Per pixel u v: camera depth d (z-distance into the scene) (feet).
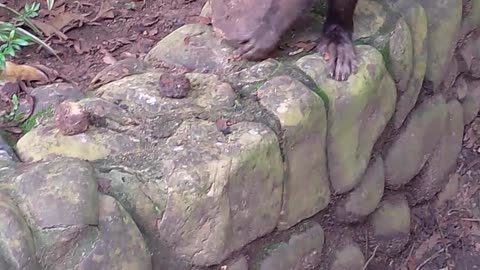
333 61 4.43
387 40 4.83
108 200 3.29
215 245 3.70
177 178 3.50
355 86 4.43
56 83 4.40
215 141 3.72
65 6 5.41
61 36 5.11
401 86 5.02
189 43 4.56
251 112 3.98
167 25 5.31
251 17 4.42
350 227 4.97
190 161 3.57
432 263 5.68
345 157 4.57
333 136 4.42
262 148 3.81
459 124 6.03
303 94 4.12
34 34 5.13
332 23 4.62
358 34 4.78
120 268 3.26
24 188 3.16
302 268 4.53
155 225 3.48
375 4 5.00
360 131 4.64
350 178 4.67
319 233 4.60
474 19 6.01
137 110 3.87
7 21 5.16
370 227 5.22
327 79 4.38
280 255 4.28
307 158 4.22
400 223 5.46
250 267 4.12
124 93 3.98
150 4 5.52
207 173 3.55
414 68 5.16
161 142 3.67
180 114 3.86
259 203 3.91
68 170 3.25
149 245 3.50
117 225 3.27
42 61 4.85
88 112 3.73
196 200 3.52
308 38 4.66
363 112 4.57
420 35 5.15
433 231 5.84
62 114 3.69
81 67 4.82
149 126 3.76
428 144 5.61
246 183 3.76
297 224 4.41
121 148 3.62
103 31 5.21
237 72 4.33
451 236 5.86
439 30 5.43
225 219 3.67
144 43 5.11
